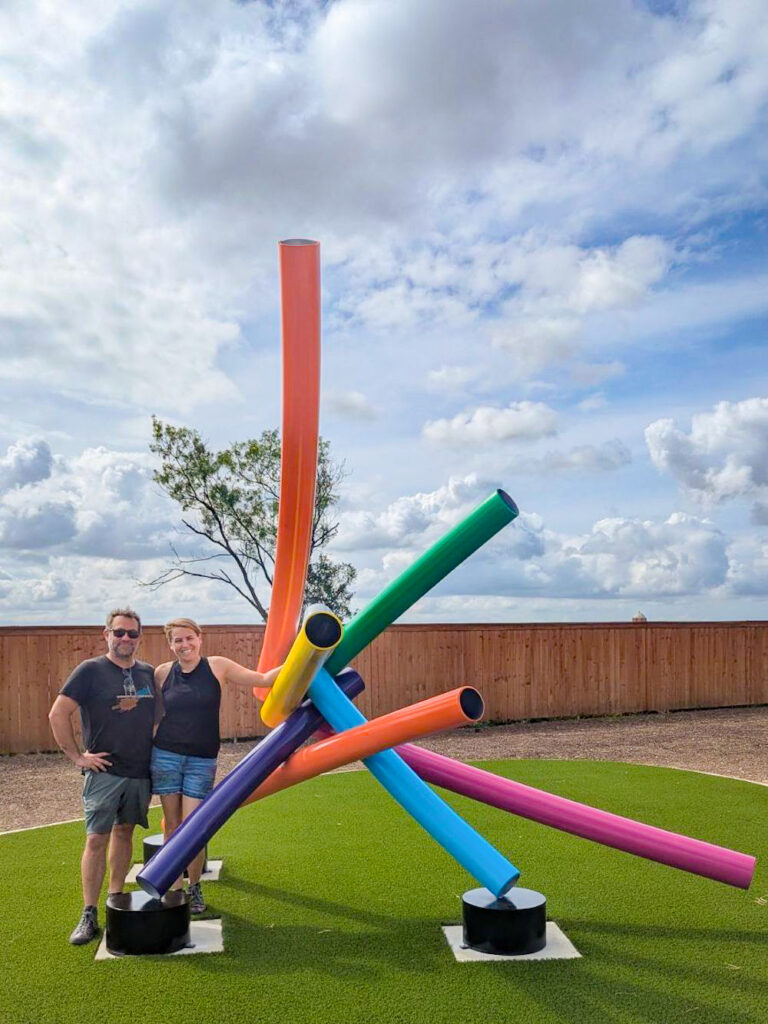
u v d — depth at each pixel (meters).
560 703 15.23
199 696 4.98
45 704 12.27
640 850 4.73
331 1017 3.73
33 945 4.57
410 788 4.68
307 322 4.54
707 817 7.34
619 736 13.09
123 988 4.03
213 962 4.34
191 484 15.68
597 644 15.62
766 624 17.25
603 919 4.91
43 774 10.45
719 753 11.39
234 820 7.44
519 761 10.52
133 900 4.59
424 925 4.87
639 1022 3.66
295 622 5.43
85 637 12.48
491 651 14.76
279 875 5.83
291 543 5.16
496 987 4.02
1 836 7.04
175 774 4.95
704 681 16.62
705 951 4.44
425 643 14.30
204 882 5.69
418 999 3.90
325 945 4.57
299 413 4.72
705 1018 3.70
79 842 6.81
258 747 4.89
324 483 15.95
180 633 4.97
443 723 4.45
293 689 4.76
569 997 3.91
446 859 6.21
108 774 4.69
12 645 12.16
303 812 7.74
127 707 4.75
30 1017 3.73
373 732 4.61
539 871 5.80
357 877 5.77
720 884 5.53
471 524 4.53
